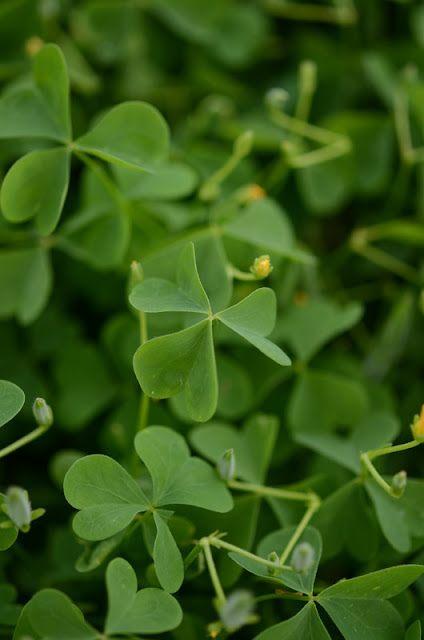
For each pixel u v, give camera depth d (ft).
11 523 0.54
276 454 0.68
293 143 0.75
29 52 0.70
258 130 0.74
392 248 0.76
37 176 0.61
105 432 0.67
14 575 0.63
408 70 0.76
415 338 0.74
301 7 0.79
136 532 0.58
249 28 0.79
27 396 0.69
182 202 0.74
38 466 0.70
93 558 0.57
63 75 0.60
